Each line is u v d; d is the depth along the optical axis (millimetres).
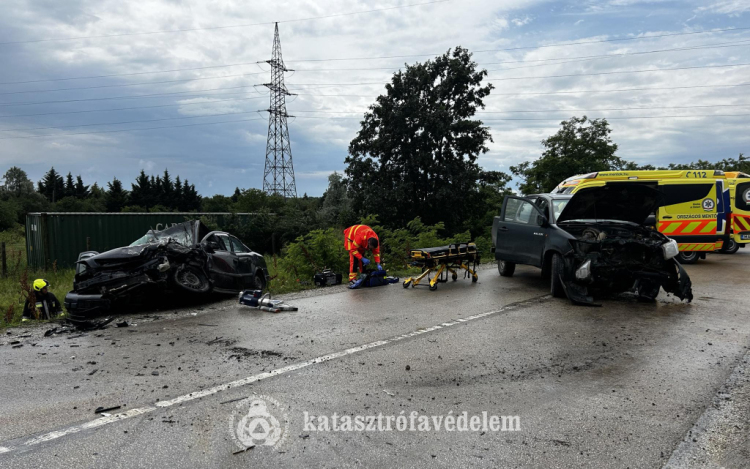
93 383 4461
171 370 4820
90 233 22453
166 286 8086
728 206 14461
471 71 35500
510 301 8742
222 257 9445
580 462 3016
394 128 34156
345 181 35969
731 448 3203
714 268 13766
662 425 3547
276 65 60906
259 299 8242
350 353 5379
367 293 9992
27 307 7938
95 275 7883
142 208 86062
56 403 3973
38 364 5109
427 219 35469
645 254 8508
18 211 66062
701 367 4898
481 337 6105
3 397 4129
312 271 13859
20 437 3342
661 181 14891
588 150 40750
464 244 11133
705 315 7441
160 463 2980
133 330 6695
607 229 8844
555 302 8609
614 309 7934
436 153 35688
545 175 41000
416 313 7699
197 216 27109
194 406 3885
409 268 14875
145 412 3764
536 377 4590
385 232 17578
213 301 9180
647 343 5816
